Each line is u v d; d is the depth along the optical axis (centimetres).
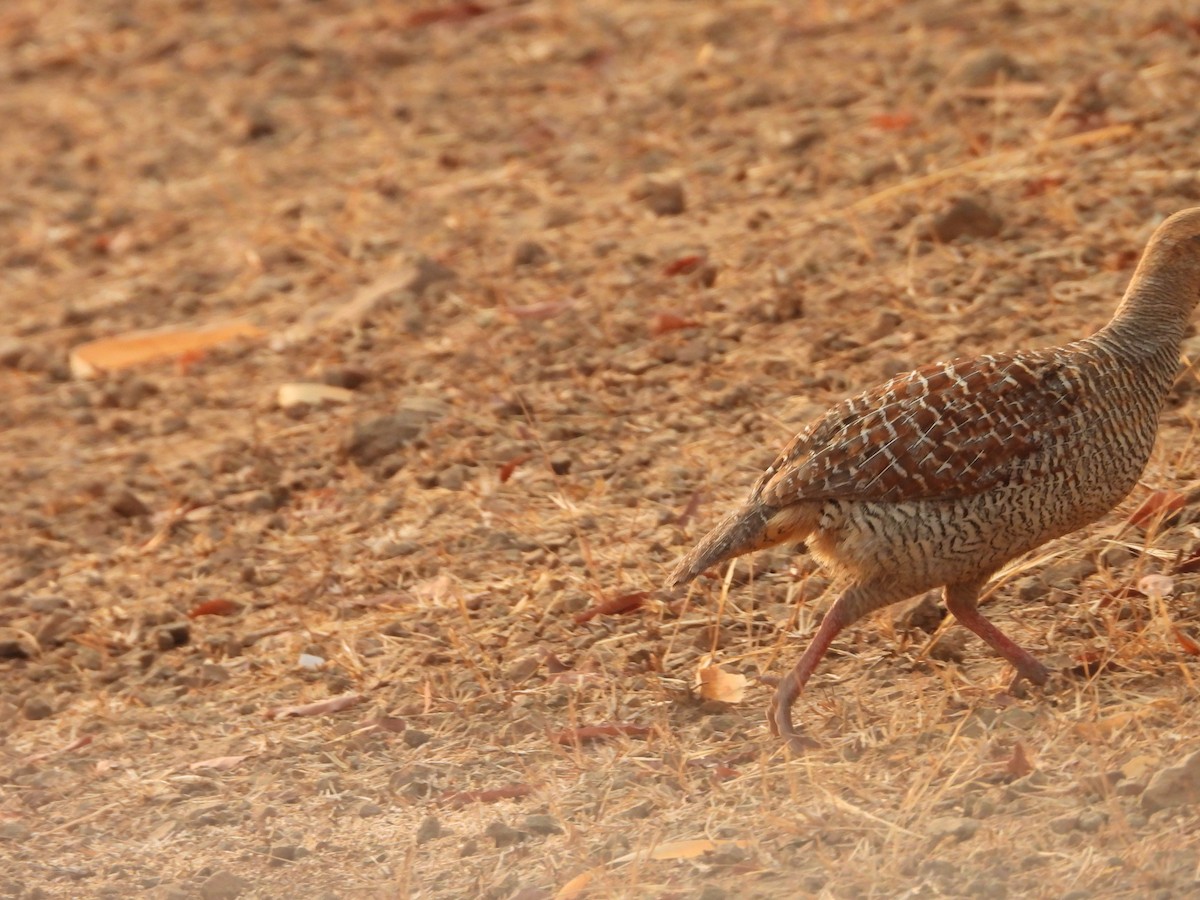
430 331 1998
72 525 1756
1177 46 2264
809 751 1175
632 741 1258
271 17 3247
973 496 1164
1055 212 1886
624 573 1478
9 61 3272
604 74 2673
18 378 2159
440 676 1392
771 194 2136
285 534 1677
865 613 1196
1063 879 981
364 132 2689
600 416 1742
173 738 1370
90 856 1197
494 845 1129
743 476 1575
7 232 2612
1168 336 1226
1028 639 1305
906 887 992
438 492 1670
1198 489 1416
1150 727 1148
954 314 1748
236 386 2014
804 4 2761
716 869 1048
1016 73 2255
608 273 2019
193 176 2691
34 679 1494
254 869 1150
